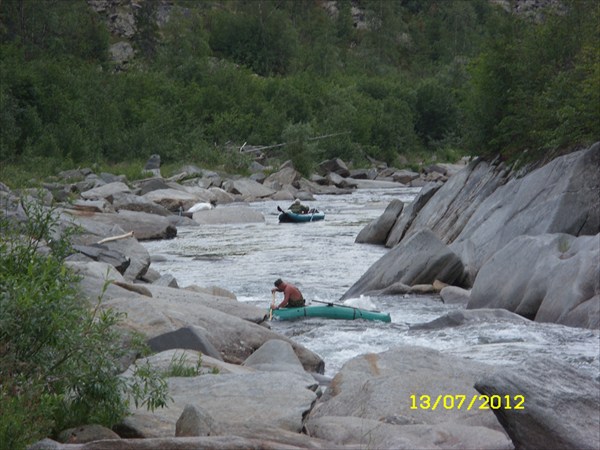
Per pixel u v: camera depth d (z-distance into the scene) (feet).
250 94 326.85
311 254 101.86
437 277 76.59
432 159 325.01
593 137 89.51
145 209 140.36
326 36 493.36
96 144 245.45
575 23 108.17
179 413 29.09
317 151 254.88
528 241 66.39
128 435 27.07
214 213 143.23
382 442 26.53
